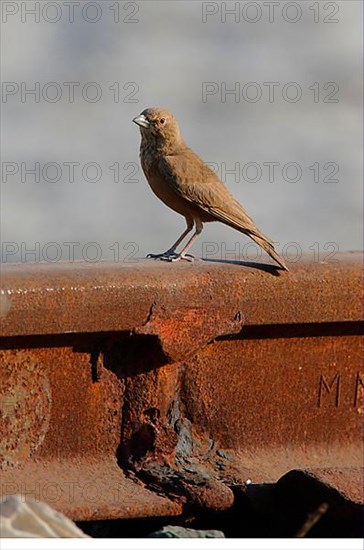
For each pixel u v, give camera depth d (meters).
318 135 29.50
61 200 26.05
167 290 10.60
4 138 28.33
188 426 11.09
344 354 11.53
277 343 11.32
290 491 10.45
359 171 27.92
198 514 10.44
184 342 10.69
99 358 10.66
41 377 10.56
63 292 10.29
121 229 24.62
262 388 11.31
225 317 10.83
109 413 10.78
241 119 30.05
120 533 10.48
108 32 33.38
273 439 11.36
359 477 10.29
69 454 10.68
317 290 11.07
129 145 28.31
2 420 10.48
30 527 8.60
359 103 31.12
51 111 29.97
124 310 10.48
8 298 10.14
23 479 10.42
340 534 10.13
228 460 11.07
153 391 10.80
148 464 10.72
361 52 33.50
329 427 11.54
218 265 11.07
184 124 29.61
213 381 11.16
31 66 31.38
